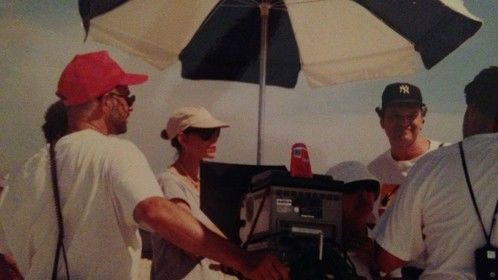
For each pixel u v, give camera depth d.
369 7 3.53
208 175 2.51
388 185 3.50
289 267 2.00
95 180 1.94
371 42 3.56
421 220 2.18
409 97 3.52
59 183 1.96
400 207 2.18
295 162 2.15
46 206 1.96
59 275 1.93
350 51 3.57
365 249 2.61
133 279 1.99
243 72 3.63
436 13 3.54
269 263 1.98
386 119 3.56
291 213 2.07
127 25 3.51
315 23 3.59
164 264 2.50
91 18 3.46
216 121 2.72
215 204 2.49
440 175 2.12
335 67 3.58
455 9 3.56
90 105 2.11
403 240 2.19
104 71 2.12
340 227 2.09
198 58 3.61
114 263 1.94
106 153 1.97
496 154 2.08
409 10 3.54
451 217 2.09
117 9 3.48
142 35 3.52
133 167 1.95
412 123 3.52
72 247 1.93
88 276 1.92
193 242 1.92
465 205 2.07
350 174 2.73
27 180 1.99
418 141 3.53
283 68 3.66
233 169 2.52
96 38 3.48
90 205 1.93
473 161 2.09
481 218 2.06
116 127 2.16
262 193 2.14
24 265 2.00
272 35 3.62
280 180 2.08
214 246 1.94
